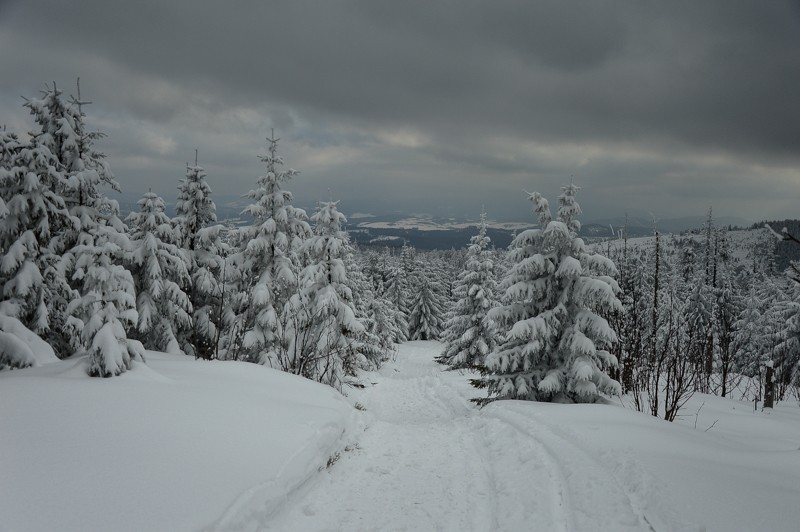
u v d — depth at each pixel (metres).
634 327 18.44
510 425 11.54
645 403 15.99
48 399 7.60
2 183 12.64
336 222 18.52
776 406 19.08
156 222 17.20
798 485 6.68
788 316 31.45
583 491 6.82
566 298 14.38
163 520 4.98
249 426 8.31
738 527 5.14
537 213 15.39
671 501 5.88
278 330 17.62
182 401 8.67
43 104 14.32
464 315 32.34
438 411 18.69
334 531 6.30
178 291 16.66
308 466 7.81
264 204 18.14
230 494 5.91
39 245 13.57
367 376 29.38
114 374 9.36
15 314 12.09
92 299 10.07
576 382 13.85
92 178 14.41
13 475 5.21
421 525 6.56
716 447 8.90
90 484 5.36
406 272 61.59
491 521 6.64
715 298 36.81
